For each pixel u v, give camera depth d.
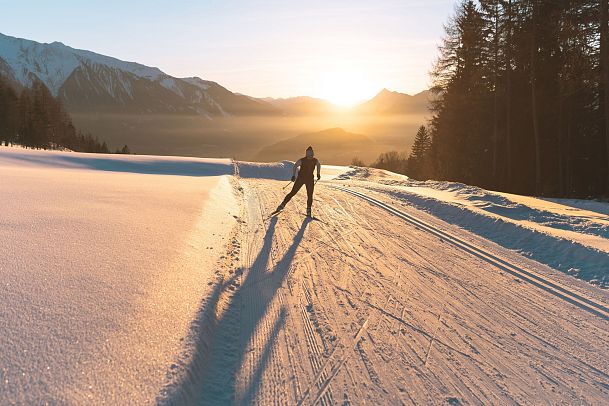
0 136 73.44
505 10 26.67
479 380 3.49
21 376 2.46
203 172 25.16
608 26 19.11
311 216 10.07
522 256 7.24
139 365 2.87
